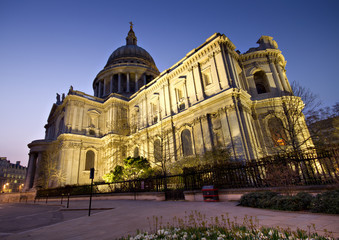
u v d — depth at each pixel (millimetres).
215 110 29797
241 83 34750
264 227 6062
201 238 5258
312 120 22531
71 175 39719
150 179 20812
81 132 45062
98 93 65375
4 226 11250
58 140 44781
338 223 6164
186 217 8391
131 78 66625
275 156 13391
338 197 7758
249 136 26438
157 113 41312
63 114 49500
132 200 20062
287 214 8125
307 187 10602
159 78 43125
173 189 18531
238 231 5328
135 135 43062
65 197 31328
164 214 10148
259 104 31125
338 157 10609
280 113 25625
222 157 23750
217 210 10156
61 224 9758
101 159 44969
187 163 25531
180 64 39562
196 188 16328
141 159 29203
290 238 4633
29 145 49625
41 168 46125
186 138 33281
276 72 34844
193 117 32562
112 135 43375
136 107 47562
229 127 27328
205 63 34406
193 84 34844
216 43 33000
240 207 10719
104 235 6941
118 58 70000
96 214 12328
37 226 10922
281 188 11391
